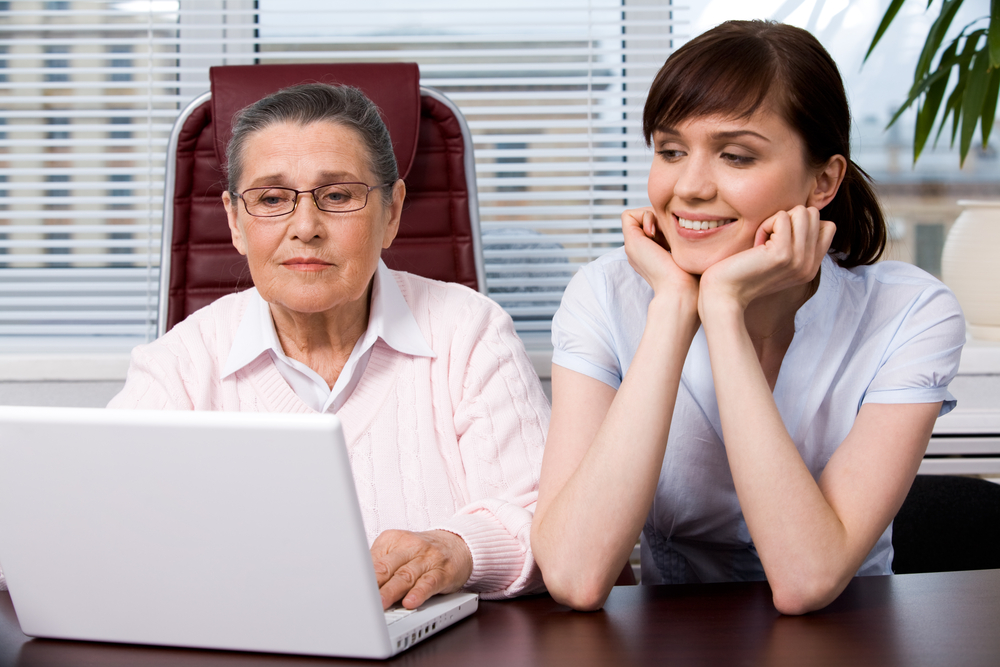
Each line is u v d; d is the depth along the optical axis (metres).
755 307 1.05
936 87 1.96
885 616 0.72
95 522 0.63
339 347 1.17
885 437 0.94
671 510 1.15
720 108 0.91
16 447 0.62
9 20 2.10
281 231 1.05
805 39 0.94
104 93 2.12
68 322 2.19
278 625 0.64
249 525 0.61
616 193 2.19
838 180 0.99
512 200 2.17
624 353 1.09
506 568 0.87
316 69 1.56
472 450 1.12
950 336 0.99
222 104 1.53
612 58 2.19
